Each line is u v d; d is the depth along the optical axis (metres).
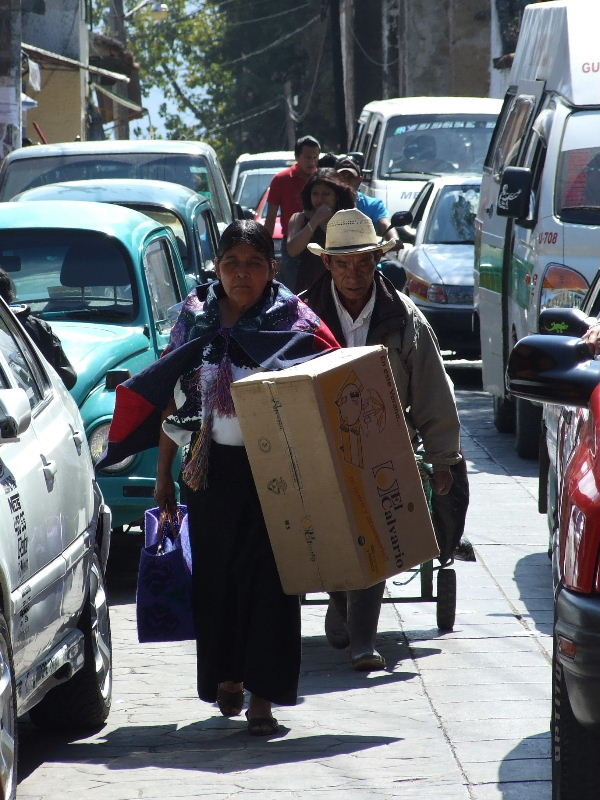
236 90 159.50
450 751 13.43
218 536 13.90
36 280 22.39
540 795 12.22
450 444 16.03
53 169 36.06
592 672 10.20
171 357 13.80
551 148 27.98
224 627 14.09
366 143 55.44
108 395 19.94
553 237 27.17
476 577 20.48
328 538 13.55
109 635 15.12
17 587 11.73
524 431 29.27
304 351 13.85
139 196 28.53
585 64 28.52
